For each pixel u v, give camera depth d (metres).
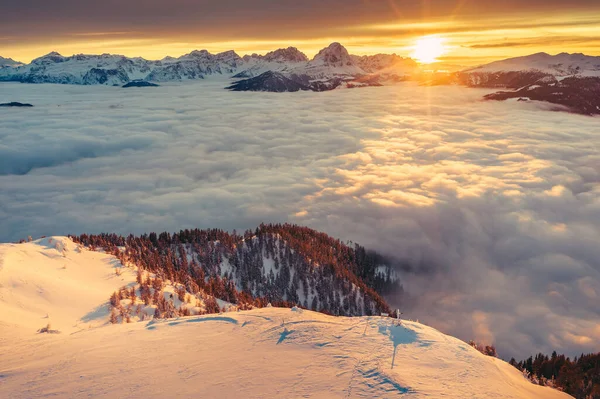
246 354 27.17
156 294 64.56
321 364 25.36
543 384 36.12
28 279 57.38
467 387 24.31
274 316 34.78
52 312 50.22
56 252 78.44
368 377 23.67
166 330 33.41
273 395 21.66
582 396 55.09
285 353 27.09
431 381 24.17
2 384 24.25
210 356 27.11
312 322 32.94
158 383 23.48
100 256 85.50
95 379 24.39
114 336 32.78
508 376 30.53
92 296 59.25
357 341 29.28
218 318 35.25
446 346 30.03
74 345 31.03
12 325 39.81
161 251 137.25
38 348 30.89
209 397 21.70
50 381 24.38
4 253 68.88
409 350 28.36
